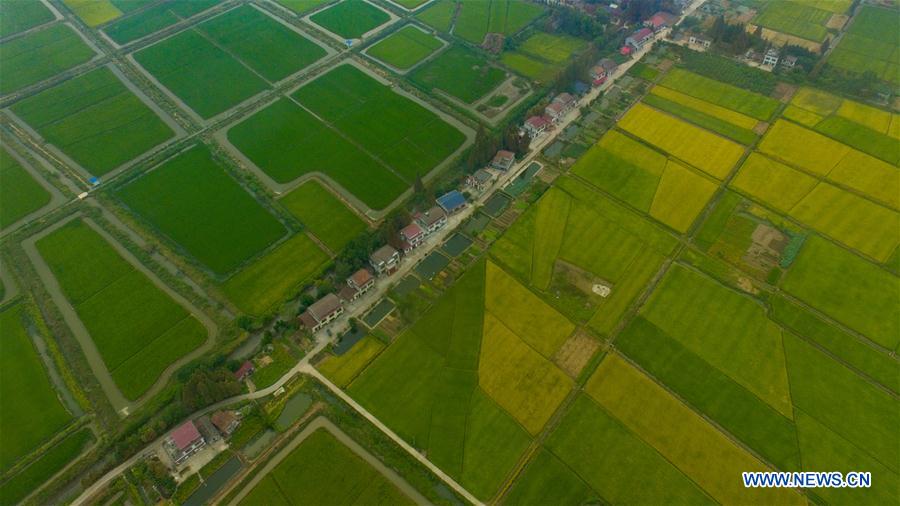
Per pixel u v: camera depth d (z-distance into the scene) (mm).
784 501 86188
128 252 129500
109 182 146250
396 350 107562
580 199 136375
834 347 105625
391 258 119500
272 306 117062
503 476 90250
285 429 96938
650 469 90562
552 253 124438
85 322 115312
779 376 101812
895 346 105438
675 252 123812
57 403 102250
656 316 111562
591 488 88625
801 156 144750
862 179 138000
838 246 123500
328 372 104562
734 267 120188
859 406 97312
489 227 130750
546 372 103438
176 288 120750
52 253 129375
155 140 159375
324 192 142375
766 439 93625
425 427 96438
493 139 144250
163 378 105812
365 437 95062
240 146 156375
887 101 160000
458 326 111062
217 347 109188
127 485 90188
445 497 88438
